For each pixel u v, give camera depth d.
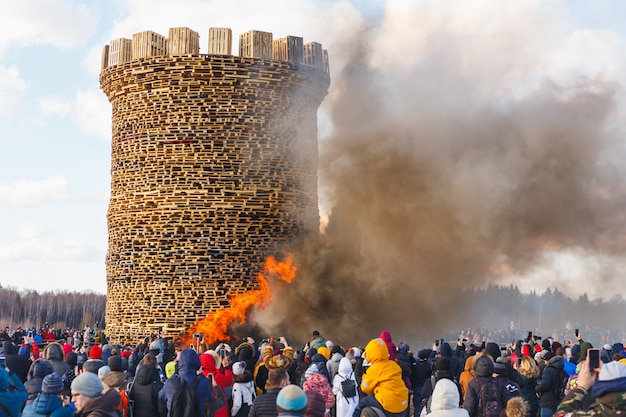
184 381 13.55
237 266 41.84
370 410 13.42
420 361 22.52
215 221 41.84
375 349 13.95
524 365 16.11
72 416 11.09
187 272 41.50
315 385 16.02
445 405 10.87
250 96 42.72
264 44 43.09
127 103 43.91
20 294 180.12
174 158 42.31
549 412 16.92
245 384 16.42
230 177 42.22
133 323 42.22
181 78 42.44
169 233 41.94
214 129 42.25
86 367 15.01
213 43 42.62
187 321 41.25
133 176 43.16
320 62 44.97
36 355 24.59
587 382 10.34
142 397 13.87
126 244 42.97
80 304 183.38
